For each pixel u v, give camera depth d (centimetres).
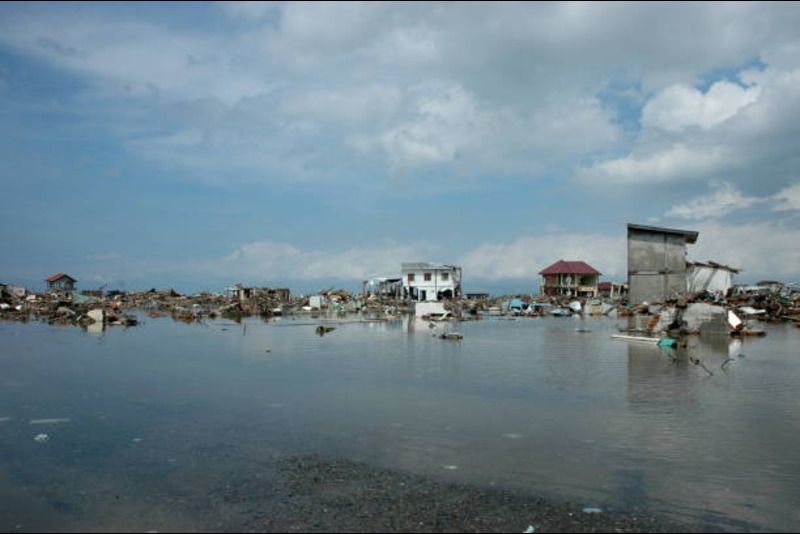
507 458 1020
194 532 734
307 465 988
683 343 2791
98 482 918
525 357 2402
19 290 8138
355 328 4300
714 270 5447
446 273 9094
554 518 774
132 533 734
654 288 4844
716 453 1040
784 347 2648
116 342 3244
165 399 1555
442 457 1028
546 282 10000
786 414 1315
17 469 984
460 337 3253
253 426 1255
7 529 751
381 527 745
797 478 919
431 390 1656
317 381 1834
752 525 760
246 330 4134
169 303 7575
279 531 734
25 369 2147
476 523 758
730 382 1727
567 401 1484
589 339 3234
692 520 772
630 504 823
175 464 1002
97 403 1511
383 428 1227
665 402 1455
